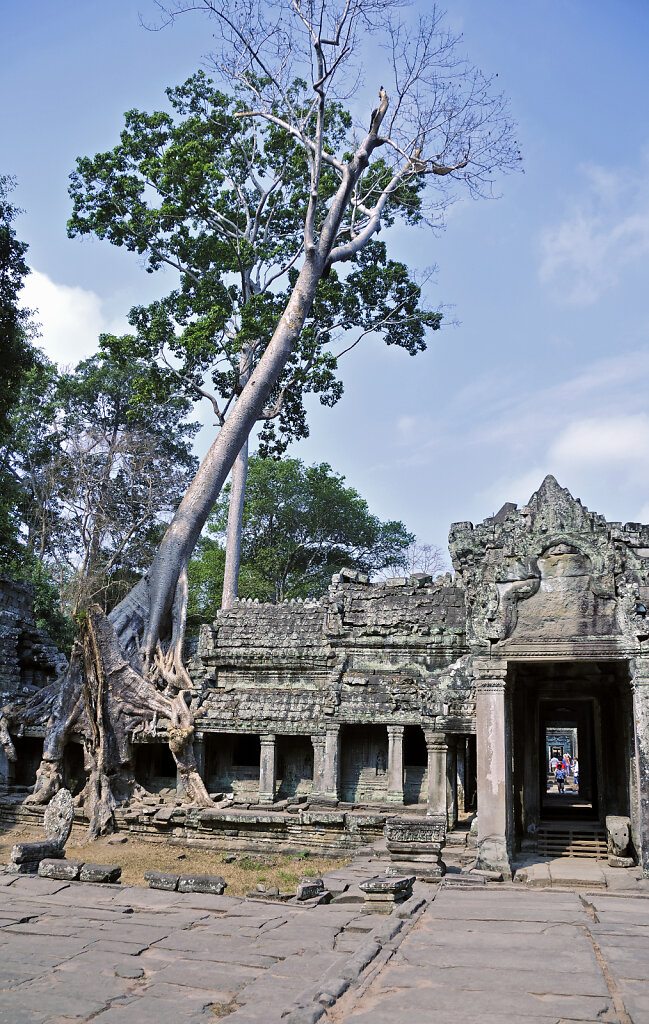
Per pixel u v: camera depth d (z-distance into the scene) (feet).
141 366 196.75
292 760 108.17
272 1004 28.89
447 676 85.81
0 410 125.08
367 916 42.86
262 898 54.19
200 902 45.75
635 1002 27.04
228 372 147.54
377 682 103.86
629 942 34.91
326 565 208.44
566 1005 26.96
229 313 144.77
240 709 106.42
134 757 103.60
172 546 114.93
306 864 82.43
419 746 108.68
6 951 35.76
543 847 66.33
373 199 148.05
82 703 105.81
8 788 111.65
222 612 118.83
